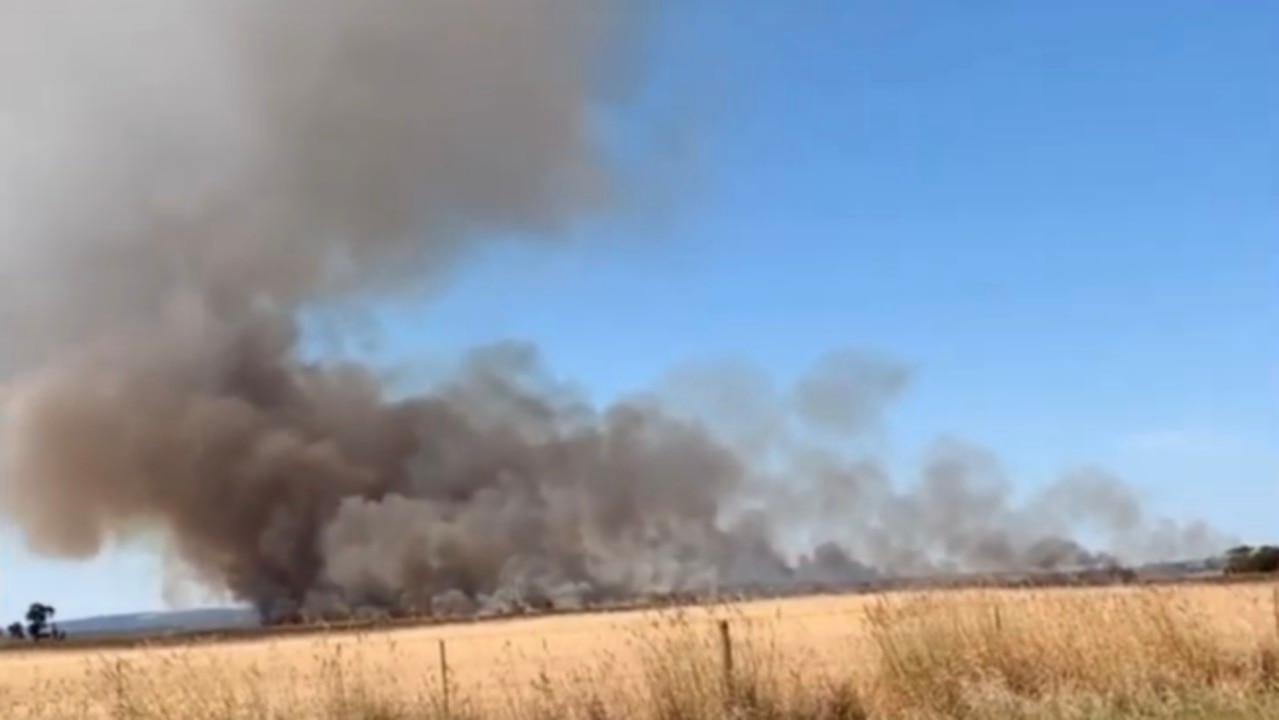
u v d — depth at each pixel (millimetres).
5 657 47219
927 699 15633
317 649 21172
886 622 17016
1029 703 14281
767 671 16531
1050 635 16078
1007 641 16172
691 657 16609
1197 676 14930
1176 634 15969
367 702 17062
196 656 20156
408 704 17328
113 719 17547
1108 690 14438
